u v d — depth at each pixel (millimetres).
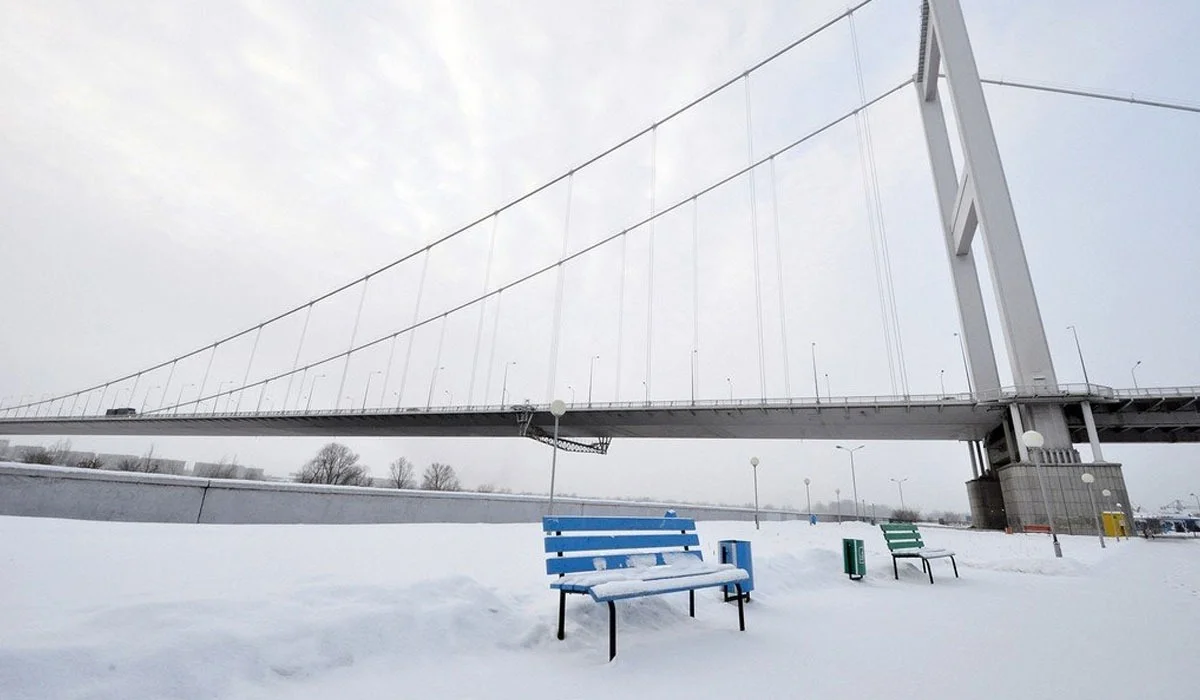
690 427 49625
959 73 37375
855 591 6160
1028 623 4535
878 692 2691
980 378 41500
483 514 13469
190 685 2273
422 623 3180
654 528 4570
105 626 2422
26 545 3764
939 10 38875
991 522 41531
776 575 6102
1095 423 36438
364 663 2779
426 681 2652
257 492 8867
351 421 56188
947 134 47969
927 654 3443
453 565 4957
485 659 3043
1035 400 32156
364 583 3467
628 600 4148
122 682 2160
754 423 46219
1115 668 3182
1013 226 34219
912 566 8133
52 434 80500
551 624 3559
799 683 2807
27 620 2377
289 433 65750
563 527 3803
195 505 8047
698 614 4438
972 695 2678
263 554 4543
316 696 2387
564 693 2572
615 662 3080
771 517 35469
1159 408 34625
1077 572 8500
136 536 4883
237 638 2574
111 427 69000
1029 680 2930
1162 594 6355
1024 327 33031
